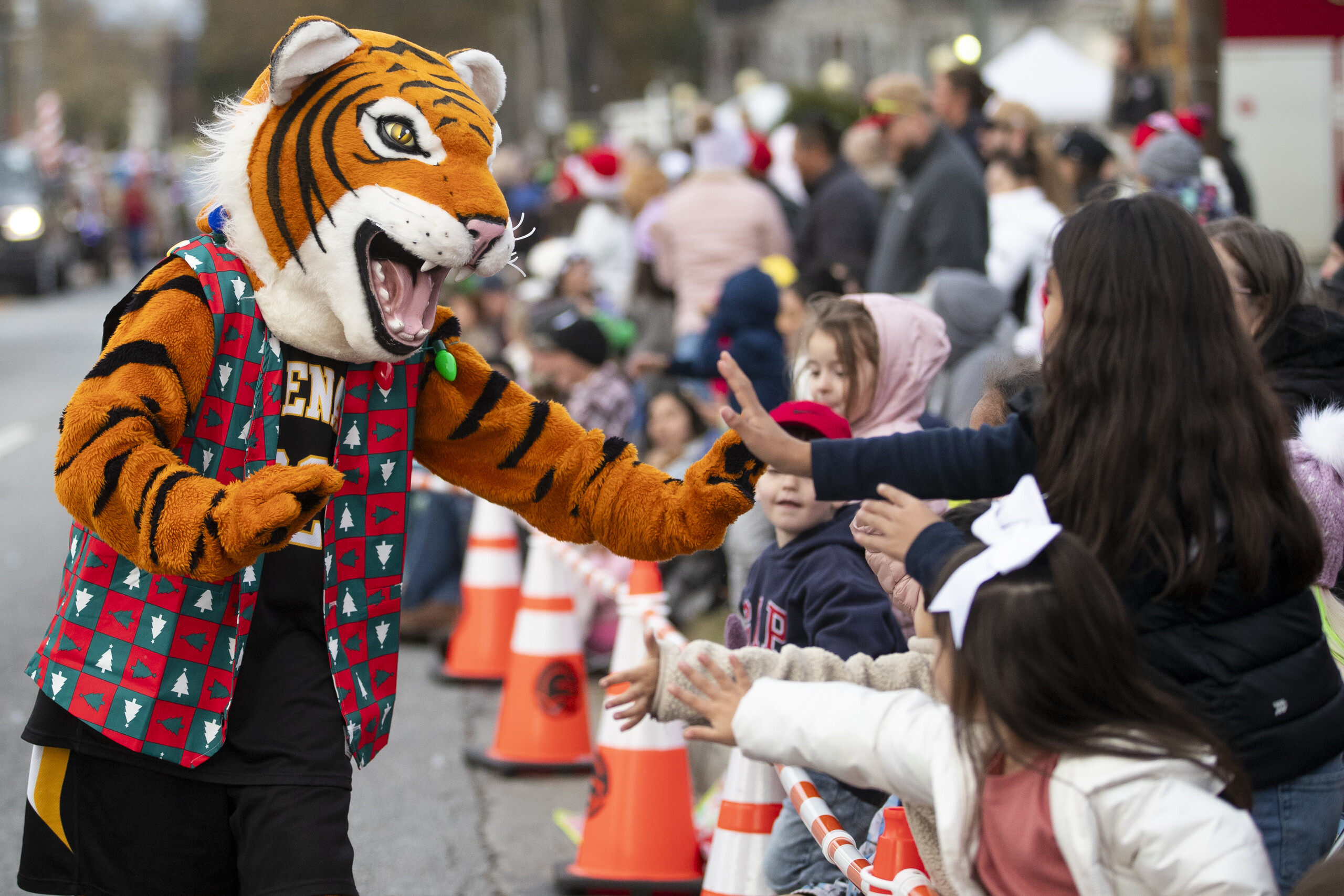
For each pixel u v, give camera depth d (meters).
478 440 5.81
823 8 138.62
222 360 5.21
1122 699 4.15
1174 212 4.64
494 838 8.83
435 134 5.32
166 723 5.09
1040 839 4.13
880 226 16.11
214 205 5.39
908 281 12.95
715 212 16.36
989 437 4.83
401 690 11.94
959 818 4.27
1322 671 4.72
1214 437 4.47
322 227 5.18
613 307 20.53
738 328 11.30
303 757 5.18
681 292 16.62
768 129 41.41
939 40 136.38
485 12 106.94
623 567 11.63
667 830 7.99
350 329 5.19
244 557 4.62
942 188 12.66
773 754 4.78
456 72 5.75
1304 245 22.39
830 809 6.23
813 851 6.29
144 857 5.22
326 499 4.71
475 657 12.12
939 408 10.22
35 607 13.51
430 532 13.44
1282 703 4.59
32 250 43.91
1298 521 4.59
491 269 5.48
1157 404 4.46
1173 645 4.51
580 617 11.93
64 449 4.85
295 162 5.21
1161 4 28.30
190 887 5.28
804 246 15.77
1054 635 4.10
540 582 10.16
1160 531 4.44
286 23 107.81
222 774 5.16
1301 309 6.38
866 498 4.90
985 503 5.14
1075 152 15.98
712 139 16.52
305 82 5.34
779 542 6.83
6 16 87.19
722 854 6.62
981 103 16.34
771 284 11.38
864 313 7.19
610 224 22.19
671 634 7.52
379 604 5.51
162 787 5.18
